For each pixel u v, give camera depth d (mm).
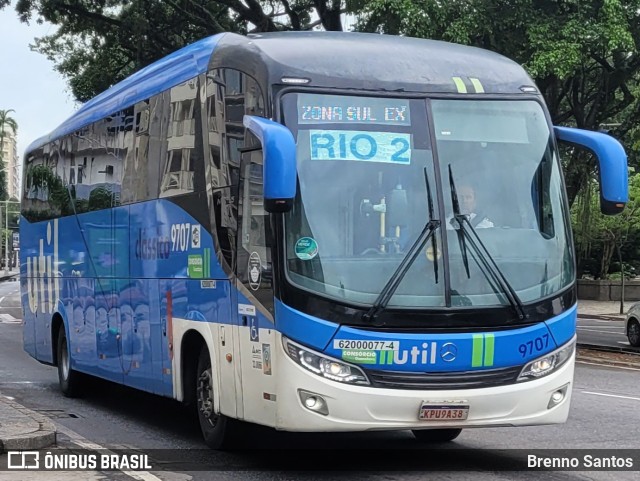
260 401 7602
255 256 7699
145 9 30750
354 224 7309
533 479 7691
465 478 7723
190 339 9359
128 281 10953
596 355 19547
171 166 9758
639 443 9375
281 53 7863
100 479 7578
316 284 7129
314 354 7062
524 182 7801
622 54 29781
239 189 8062
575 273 7898
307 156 7395
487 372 7293
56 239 14055
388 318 7113
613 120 39406
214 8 32531
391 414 7070
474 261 7391
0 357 19172
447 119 7777
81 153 13023
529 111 8094
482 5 23062
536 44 23281
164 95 10078
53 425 9336
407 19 22375
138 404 12852
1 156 132750
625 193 7777
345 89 7660
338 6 28047
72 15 31219
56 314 13984
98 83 34188
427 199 7465
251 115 7703
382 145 7547
